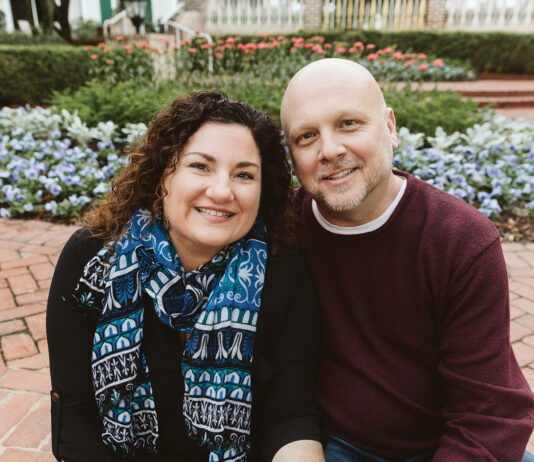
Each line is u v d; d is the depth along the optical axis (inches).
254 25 614.9
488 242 44.6
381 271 48.8
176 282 48.6
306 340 51.4
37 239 142.2
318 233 52.7
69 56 335.6
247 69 292.5
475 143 182.7
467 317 45.0
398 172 53.3
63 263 50.6
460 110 220.8
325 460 50.3
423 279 46.9
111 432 48.9
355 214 49.3
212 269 49.7
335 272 51.4
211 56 304.5
